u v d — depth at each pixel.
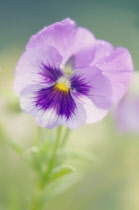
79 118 0.33
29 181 0.44
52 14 0.79
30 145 0.44
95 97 0.33
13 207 0.39
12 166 0.45
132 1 0.71
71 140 0.46
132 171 0.46
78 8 0.76
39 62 0.33
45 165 0.37
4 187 0.43
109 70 0.33
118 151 0.46
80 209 0.44
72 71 0.34
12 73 0.40
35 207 0.37
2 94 0.39
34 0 0.79
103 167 0.45
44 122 0.33
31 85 0.33
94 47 0.34
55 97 0.34
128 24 0.68
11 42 0.72
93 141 0.46
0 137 0.37
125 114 0.42
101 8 0.73
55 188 0.37
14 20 0.78
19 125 0.43
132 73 0.33
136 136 0.45
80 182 0.45
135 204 0.46
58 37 0.34
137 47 0.59
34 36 0.33
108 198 0.46
